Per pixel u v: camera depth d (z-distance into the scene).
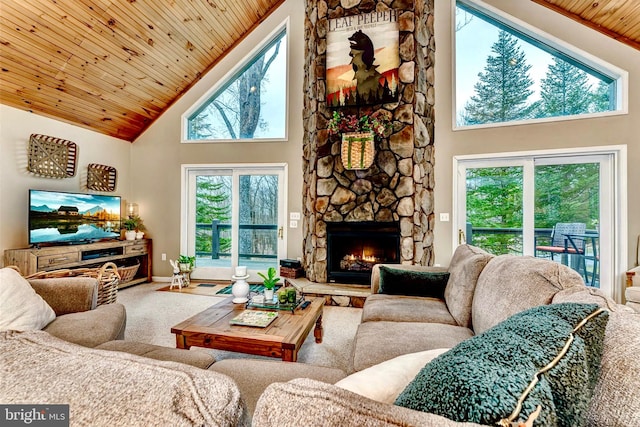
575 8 3.42
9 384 0.43
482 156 3.80
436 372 0.54
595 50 3.44
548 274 1.27
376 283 2.63
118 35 3.44
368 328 1.74
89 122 4.16
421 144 3.64
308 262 3.95
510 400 0.44
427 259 3.75
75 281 1.99
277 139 4.52
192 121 4.86
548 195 3.63
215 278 4.80
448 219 3.92
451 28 3.92
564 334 0.60
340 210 3.71
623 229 3.30
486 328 1.49
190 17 3.78
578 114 3.50
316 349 2.42
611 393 0.59
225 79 4.66
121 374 0.45
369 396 0.59
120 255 4.23
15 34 2.85
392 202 3.55
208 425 0.39
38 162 3.55
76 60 3.39
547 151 3.56
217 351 2.38
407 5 3.53
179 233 4.77
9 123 3.34
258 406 0.46
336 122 3.59
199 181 4.84
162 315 3.21
